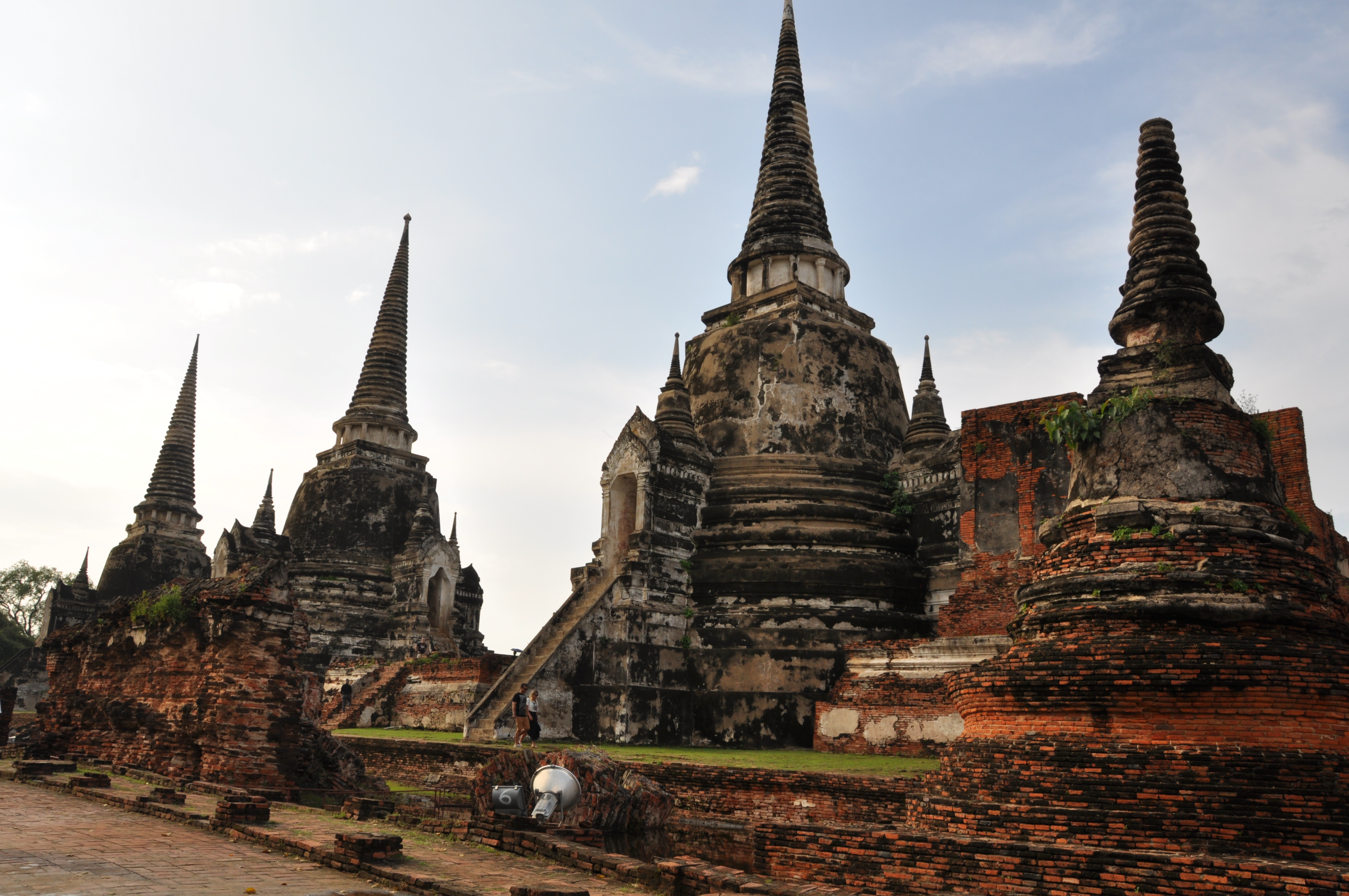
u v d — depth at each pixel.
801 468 31.59
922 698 23.55
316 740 21.39
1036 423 25.39
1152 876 9.72
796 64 39.97
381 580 45.44
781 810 17.59
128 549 56.59
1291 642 11.89
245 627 19.28
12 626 72.75
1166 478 13.50
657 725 27.72
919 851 11.04
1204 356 14.57
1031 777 12.12
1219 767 11.11
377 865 11.18
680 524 30.73
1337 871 8.97
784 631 28.30
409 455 49.44
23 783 19.47
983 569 25.36
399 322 52.34
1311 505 21.42
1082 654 12.41
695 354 35.66
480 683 33.06
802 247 36.16
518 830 12.97
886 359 35.00
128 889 9.71
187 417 60.41
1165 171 15.99
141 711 21.67
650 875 10.76
